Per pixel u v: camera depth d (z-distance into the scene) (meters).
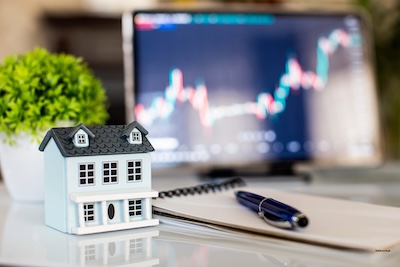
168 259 0.45
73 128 0.58
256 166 1.06
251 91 1.07
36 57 0.77
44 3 2.16
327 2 1.60
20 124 0.72
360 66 1.12
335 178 1.11
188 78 1.05
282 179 1.07
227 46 1.07
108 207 0.57
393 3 1.62
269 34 1.09
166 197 0.69
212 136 1.05
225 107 1.06
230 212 0.59
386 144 1.52
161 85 1.04
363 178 1.11
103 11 2.22
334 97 1.11
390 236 0.48
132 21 1.04
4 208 0.74
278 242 0.49
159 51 1.04
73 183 0.55
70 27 1.99
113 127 0.60
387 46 1.58
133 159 0.59
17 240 0.52
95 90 0.83
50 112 0.72
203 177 1.09
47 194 0.60
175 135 1.04
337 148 1.10
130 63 1.03
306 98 1.09
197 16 1.06
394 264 0.42
